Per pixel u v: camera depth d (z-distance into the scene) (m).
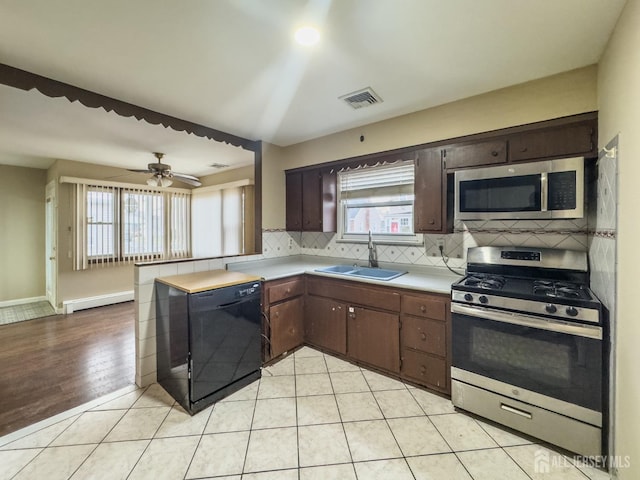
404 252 2.93
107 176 4.79
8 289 4.69
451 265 2.64
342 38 1.59
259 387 2.33
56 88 1.99
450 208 2.44
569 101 1.92
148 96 2.24
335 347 2.79
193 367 2.01
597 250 1.80
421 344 2.26
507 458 1.62
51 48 1.65
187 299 2.01
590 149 1.86
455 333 2.01
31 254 4.89
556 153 1.97
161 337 2.37
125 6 1.33
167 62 1.80
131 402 2.16
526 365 1.75
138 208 5.16
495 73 1.96
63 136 3.25
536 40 1.61
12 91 2.19
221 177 5.50
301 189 3.44
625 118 1.36
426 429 1.85
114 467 1.57
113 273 4.88
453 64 1.85
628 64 1.32
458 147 2.36
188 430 1.85
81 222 4.47
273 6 1.34
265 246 3.36
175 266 2.56
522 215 1.98
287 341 2.83
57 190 4.30
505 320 1.80
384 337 2.46
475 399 1.93
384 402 2.13
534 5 1.35
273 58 1.77
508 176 2.03
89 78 1.98
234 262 3.03
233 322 2.27
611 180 1.54
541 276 2.14
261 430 1.85
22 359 2.85
